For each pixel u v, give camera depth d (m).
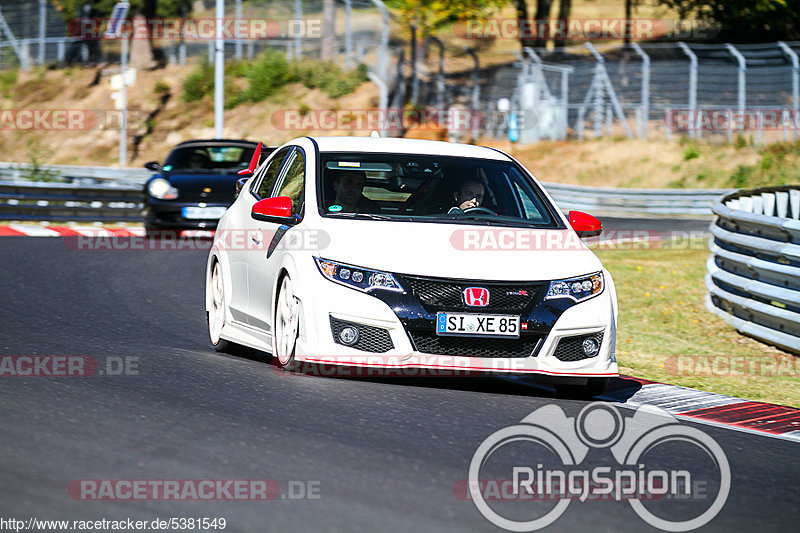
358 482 16.27
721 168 116.06
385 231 24.42
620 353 33.88
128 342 29.38
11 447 17.11
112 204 71.56
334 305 23.03
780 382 30.39
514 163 28.41
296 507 14.88
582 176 120.00
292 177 27.48
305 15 158.12
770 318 35.47
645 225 83.62
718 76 124.00
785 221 34.31
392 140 28.88
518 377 26.94
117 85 128.62
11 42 175.25
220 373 24.55
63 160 146.25
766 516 15.90
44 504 14.45
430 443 18.94
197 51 170.75
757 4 137.38
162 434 18.48
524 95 129.38
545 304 23.44
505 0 127.12
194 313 36.66
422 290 23.00
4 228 65.75
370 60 147.62
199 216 58.75
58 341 28.50
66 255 51.62
